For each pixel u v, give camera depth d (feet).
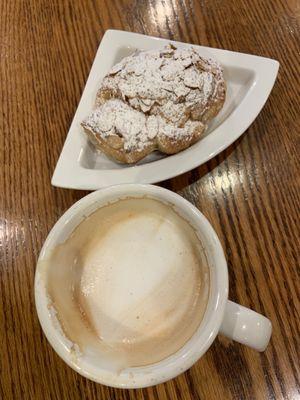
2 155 0.87
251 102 0.84
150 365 0.50
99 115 0.82
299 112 0.87
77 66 0.97
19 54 0.99
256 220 0.78
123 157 0.82
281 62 0.93
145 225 0.62
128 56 0.92
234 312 0.55
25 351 0.70
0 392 0.68
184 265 0.59
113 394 0.66
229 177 0.82
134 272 0.59
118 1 1.04
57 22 1.02
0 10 1.04
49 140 0.88
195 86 0.81
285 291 0.71
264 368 0.66
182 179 0.83
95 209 0.60
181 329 0.54
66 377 0.67
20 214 0.82
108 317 0.56
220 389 0.65
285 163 0.83
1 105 0.93
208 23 1.00
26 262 0.77
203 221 0.56
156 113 0.82
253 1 1.01
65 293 0.57
